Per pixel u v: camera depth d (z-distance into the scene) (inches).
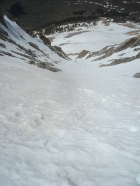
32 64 1073.5
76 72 1278.3
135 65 1347.2
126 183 151.2
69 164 183.2
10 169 171.0
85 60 3002.0
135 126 278.8
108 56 2482.8
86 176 164.1
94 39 6446.9
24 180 157.1
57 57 2496.3
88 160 190.4
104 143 223.5
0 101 351.3
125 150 206.4
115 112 359.9
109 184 151.1
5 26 2042.3
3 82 494.0
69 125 291.7
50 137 245.8
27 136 243.8
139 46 2191.2
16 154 197.3
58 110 355.3
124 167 175.3
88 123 302.5
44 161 188.2
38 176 163.5
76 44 5703.7
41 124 287.3
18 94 417.7
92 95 515.2
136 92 571.5
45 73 850.8
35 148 213.0
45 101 396.8
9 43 1497.3
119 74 1121.4
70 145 223.3
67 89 557.0
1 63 749.3
